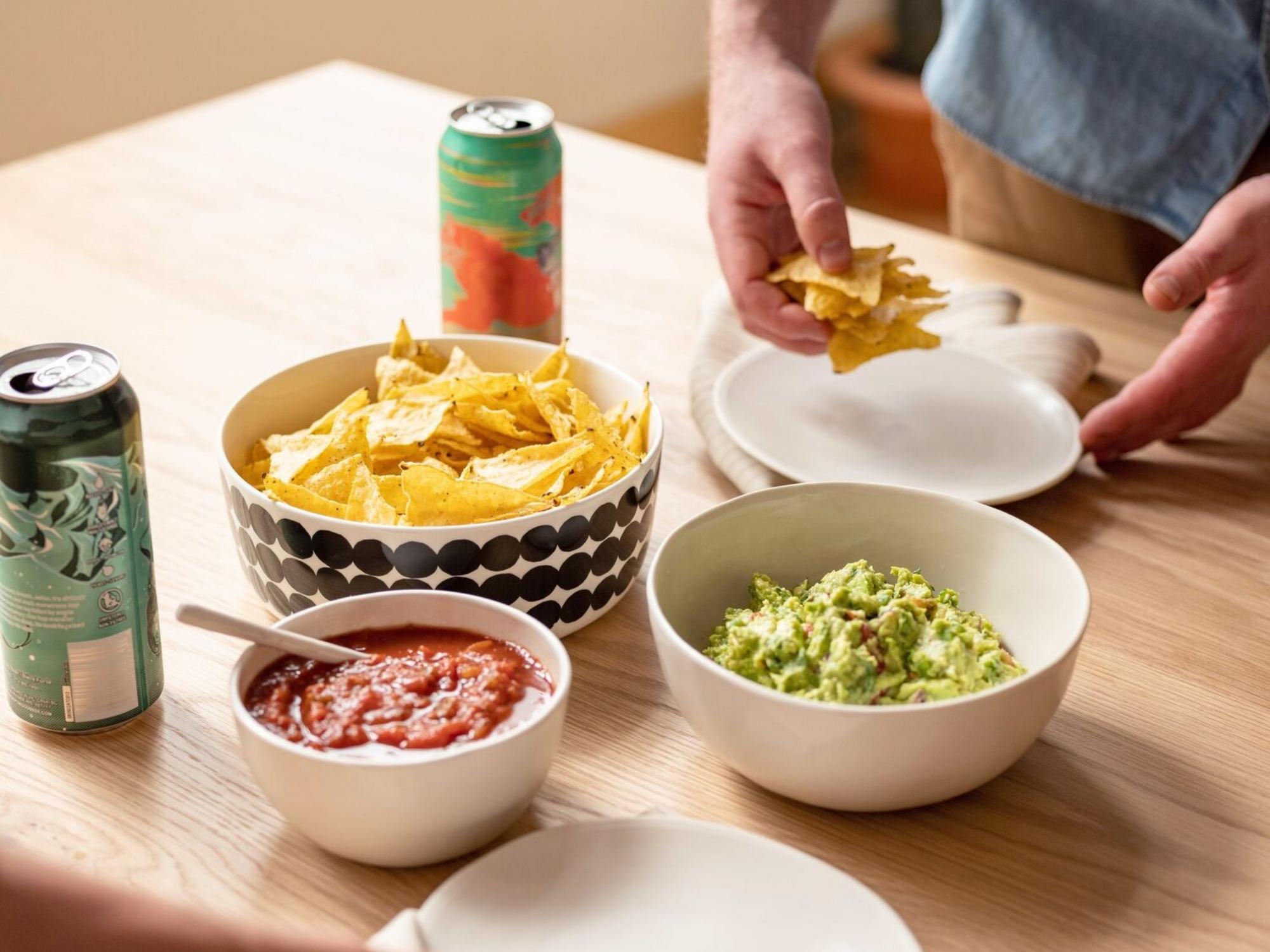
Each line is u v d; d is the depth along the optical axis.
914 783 0.79
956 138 1.79
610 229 1.71
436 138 1.97
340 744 0.76
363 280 1.57
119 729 0.89
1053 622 0.91
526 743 0.75
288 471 0.98
